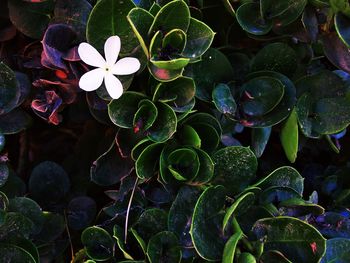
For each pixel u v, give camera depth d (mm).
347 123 360
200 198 316
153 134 332
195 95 350
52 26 329
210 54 354
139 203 354
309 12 361
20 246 340
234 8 376
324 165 431
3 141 345
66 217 378
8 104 342
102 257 342
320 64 409
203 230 322
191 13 365
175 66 315
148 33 326
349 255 343
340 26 342
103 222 361
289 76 369
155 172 345
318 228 361
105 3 319
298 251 321
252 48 397
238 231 318
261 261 324
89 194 404
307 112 362
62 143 469
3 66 333
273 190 343
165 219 339
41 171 380
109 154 351
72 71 343
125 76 332
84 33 345
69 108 420
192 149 336
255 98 358
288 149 361
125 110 334
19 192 376
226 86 354
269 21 361
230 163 342
